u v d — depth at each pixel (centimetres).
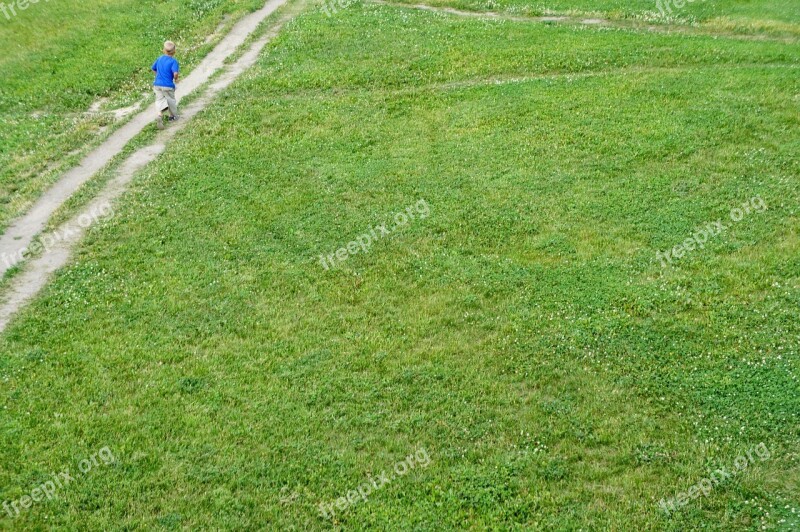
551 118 2672
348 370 1633
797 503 1318
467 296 1853
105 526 1279
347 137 2606
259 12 3884
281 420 1503
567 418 1509
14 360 1634
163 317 1780
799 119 2572
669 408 1530
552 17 3734
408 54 3244
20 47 3366
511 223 2128
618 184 2281
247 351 1683
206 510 1313
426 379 1609
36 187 2344
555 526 1289
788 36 3384
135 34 3559
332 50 3316
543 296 1850
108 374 1608
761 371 1603
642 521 1295
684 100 2744
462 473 1392
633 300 1823
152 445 1440
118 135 2691
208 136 2616
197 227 2123
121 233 2095
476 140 2561
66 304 1811
